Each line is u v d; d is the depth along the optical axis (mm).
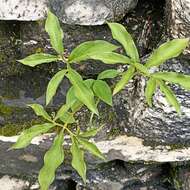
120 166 1149
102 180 1151
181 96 946
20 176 1176
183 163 1131
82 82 768
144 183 1171
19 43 1019
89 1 888
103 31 960
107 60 755
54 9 914
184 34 896
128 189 1169
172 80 772
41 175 837
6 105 1047
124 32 767
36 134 827
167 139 1032
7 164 1123
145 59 980
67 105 831
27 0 917
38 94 1048
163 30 976
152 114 983
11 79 1056
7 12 924
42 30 967
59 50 780
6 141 1055
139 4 1002
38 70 1058
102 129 1038
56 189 1189
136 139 1045
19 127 1043
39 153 1080
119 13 930
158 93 954
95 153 835
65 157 1096
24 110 1047
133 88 1002
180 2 846
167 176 1172
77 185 1179
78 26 952
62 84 1048
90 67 1013
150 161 1086
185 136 1021
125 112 1022
